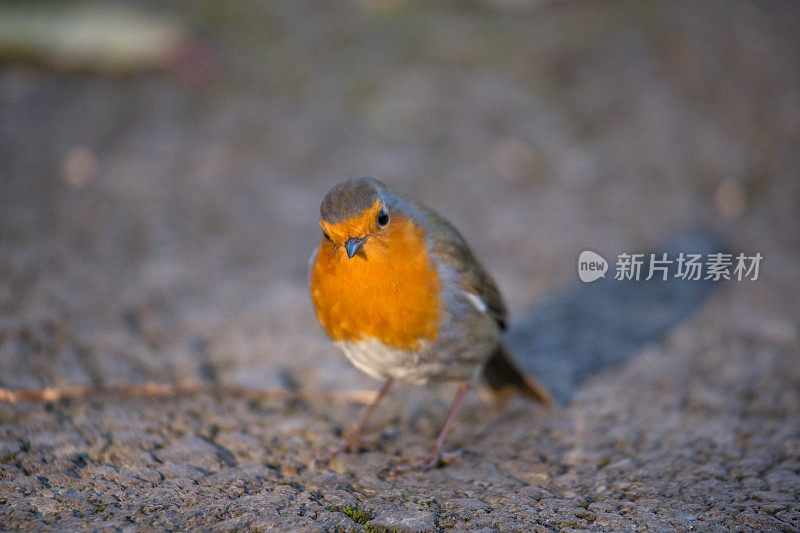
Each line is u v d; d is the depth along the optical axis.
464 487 6.35
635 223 12.14
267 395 7.93
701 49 16.77
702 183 13.12
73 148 13.40
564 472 6.70
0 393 7.18
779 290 10.56
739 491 6.24
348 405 8.00
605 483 6.43
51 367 7.85
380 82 15.70
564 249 11.52
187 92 15.46
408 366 6.59
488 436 7.51
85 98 15.09
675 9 18.55
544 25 17.94
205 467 6.41
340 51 16.94
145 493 5.83
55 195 12.10
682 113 14.77
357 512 5.73
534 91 15.38
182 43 16.05
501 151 13.80
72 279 9.89
